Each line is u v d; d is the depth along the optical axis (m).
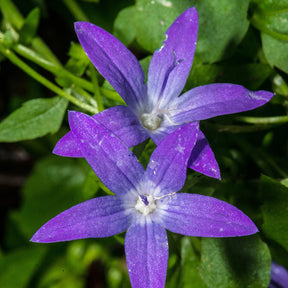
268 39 0.13
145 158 0.12
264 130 0.13
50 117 0.12
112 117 0.10
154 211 0.10
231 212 0.10
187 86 0.12
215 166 0.10
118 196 0.10
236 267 0.12
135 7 0.13
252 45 0.13
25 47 0.13
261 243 0.12
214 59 0.13
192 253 0.12
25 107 0.12
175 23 0.11
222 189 0.12
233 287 0.12
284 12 0.13
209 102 0.11
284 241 0.12
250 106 0.10
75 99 0.12
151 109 0.11
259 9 0.13
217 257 0.12
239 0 0.13
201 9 0.13
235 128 0.13
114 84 0.10
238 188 0.13
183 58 0.11
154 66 0.11
